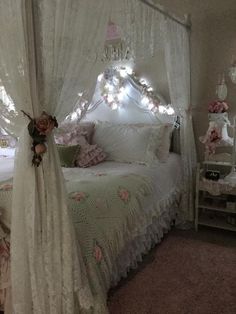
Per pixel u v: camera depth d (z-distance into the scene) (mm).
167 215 2881
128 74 3377
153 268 2340
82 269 1539
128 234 2080
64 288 1470
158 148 2998
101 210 1867
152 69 3287
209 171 2920
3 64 1389
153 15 2736
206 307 1890
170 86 2922
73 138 3041
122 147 3045
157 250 2625
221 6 2916
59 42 1413
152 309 1877
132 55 3076
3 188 1813
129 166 2785
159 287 2098
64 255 1457
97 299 1576
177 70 2896
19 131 1477
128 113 3453
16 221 1478
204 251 2596
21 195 1473
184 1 3092
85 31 1539
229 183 2732
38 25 1330
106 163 2959
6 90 1417
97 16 1598
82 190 1943
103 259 1744
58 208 1467
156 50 3064
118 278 2094
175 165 3023
